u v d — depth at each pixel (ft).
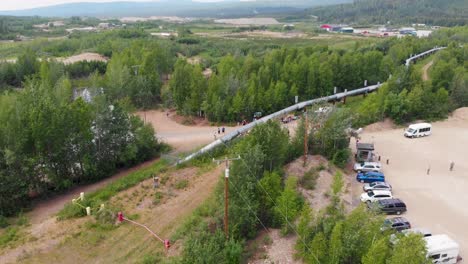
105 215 158.20
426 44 549.54
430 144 249.96
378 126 278.87
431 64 443.73
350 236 119.96
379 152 236.02
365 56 392.27
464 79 321.11
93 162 201.05
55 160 187.42
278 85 307.37
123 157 211.20
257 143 167.63
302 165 195.52
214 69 445.37
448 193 188.14
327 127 211.00
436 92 317.42
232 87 302.86
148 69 358.02
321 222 132.46
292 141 210.38
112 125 207.72
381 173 198.59
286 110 291.58
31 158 176.04
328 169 198.49
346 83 371.56
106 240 144.05
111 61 378.32
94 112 202.39
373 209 131.44
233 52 583.99
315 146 213.66
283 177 176.45
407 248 108.06
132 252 137.08
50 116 183.32
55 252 136.46
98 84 311.27
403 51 488.44
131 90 319.06
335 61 364.99
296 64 346.74
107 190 182.91
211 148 219.82
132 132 220.84
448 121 293.02
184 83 305.12
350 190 185.47
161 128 277.64
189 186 185.78
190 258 112.78
